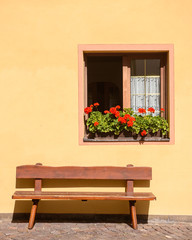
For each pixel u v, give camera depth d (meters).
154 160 5.44
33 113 5.50
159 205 5.43
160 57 5.71
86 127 5.69
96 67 6.82
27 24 5.51
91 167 5.30
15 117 5.50
